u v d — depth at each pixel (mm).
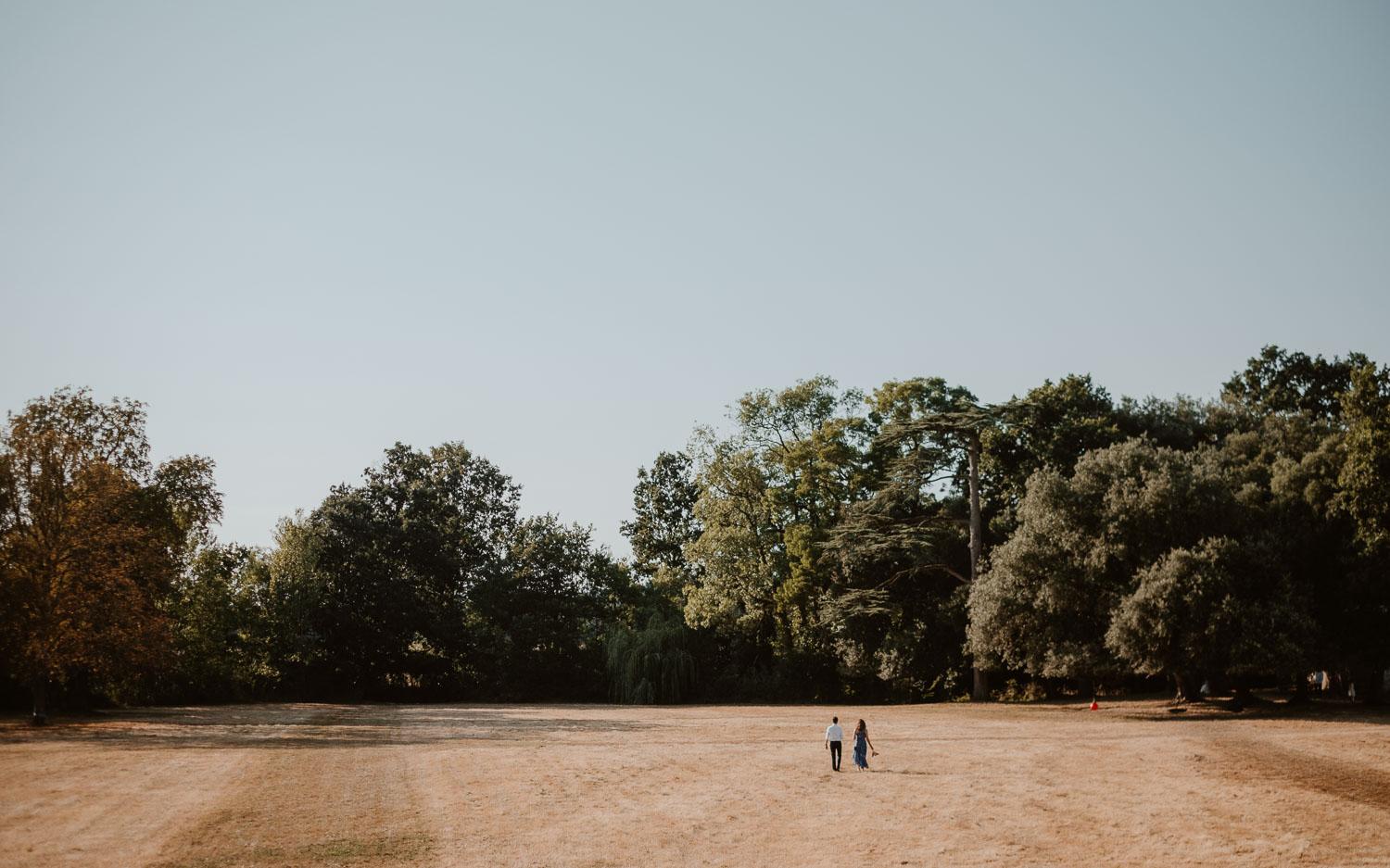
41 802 19875
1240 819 19266
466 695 78125
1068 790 22500
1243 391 70188
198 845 16578
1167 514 40688
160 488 49531
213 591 63156
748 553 70500
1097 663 41688
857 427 68812
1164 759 26828
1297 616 36781
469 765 26828
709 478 72188
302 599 70625
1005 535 57312
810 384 71875
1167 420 56969
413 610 74812
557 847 17156
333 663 72875
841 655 62625
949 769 26094
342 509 76312
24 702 47188
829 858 16594
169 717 45844
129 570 41750
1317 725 34062
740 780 24391
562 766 26750
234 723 41938
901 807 20812
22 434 40156
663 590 83062
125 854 15781
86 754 27688
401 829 18250
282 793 21703
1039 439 57719
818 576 65500
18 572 38781
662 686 69250
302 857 16000
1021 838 17922
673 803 21219
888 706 58125
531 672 77688
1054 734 34938
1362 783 22891
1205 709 43281
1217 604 37094
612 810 20438
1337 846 17172
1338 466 40594
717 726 42062
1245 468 44906
